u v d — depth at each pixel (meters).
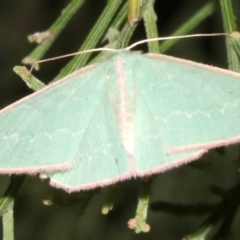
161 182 0.19
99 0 0.19
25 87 0.20
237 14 0.18
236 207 0.14
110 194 0.12
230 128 0.11
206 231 0.13
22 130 0.11
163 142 0.11
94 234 0.19
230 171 0.19
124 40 0.12
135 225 0.12
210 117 0.11
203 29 0.19
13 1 0.20
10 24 0.20
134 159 0.11
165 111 0.11
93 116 0.11
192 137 0.11
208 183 0.19
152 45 0.12
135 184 0.20
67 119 0.11
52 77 0.19
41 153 0.11
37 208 0.19
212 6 0.15
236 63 0.12
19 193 0.19
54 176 0.11
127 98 0.11
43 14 0.20
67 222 0.19
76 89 0.12
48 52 0.19
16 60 0.20
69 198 0.12
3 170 0.11
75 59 0.12
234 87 0.11
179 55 0.19
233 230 0.18
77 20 0.19
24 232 0.19
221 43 0.19
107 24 0.13
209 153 0.19
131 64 0.12
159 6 0.19
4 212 0.12
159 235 0.19
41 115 0.11
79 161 0.11
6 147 0.11
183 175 0.19
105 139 0.11
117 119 0.11
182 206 0.14
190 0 0.19
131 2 0.12
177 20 0.19
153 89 0.11
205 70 0.11
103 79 0.12
